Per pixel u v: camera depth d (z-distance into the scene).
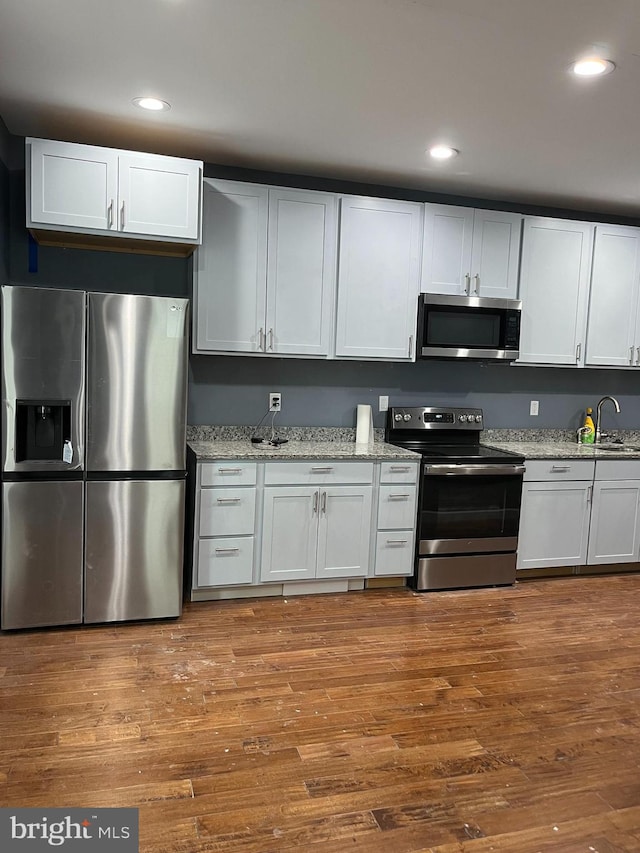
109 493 3.25
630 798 2.13
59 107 3.11
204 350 3.80
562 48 2.40
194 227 3.48
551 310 4.44
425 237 4.12
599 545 4.43
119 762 2.21
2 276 3.43
